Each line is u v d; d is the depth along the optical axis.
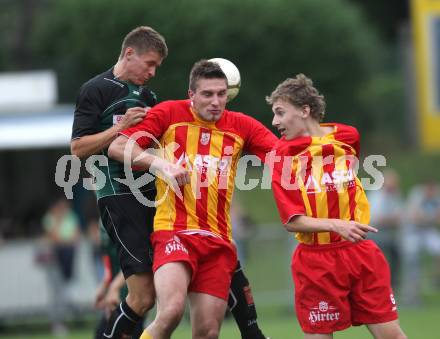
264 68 86.19
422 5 80.69
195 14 82.81
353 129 23.75
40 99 56.47
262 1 86.19
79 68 89.62
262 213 78.50
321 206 23.12
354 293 23.12
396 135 96.31
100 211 24.27
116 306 25.94
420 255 52.56
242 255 50.66
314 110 23.50
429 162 89.12
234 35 84.44
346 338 38.59
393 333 22.89
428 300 53.19
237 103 83.81
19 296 48.06
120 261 23.78
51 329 48.50
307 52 87.31
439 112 81.38
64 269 47.78
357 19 93.75
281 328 42.56
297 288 23.50
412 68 91.62
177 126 23.12
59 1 90.50
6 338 44.62
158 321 21.80
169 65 81.94
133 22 84.00
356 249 23.06
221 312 22.92
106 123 23.81
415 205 53.56
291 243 50.78
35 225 55.50
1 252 48.22
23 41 103.06
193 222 22.80
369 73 93.75
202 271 22.89
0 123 51.44
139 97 24.11
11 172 57.19
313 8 88.00
